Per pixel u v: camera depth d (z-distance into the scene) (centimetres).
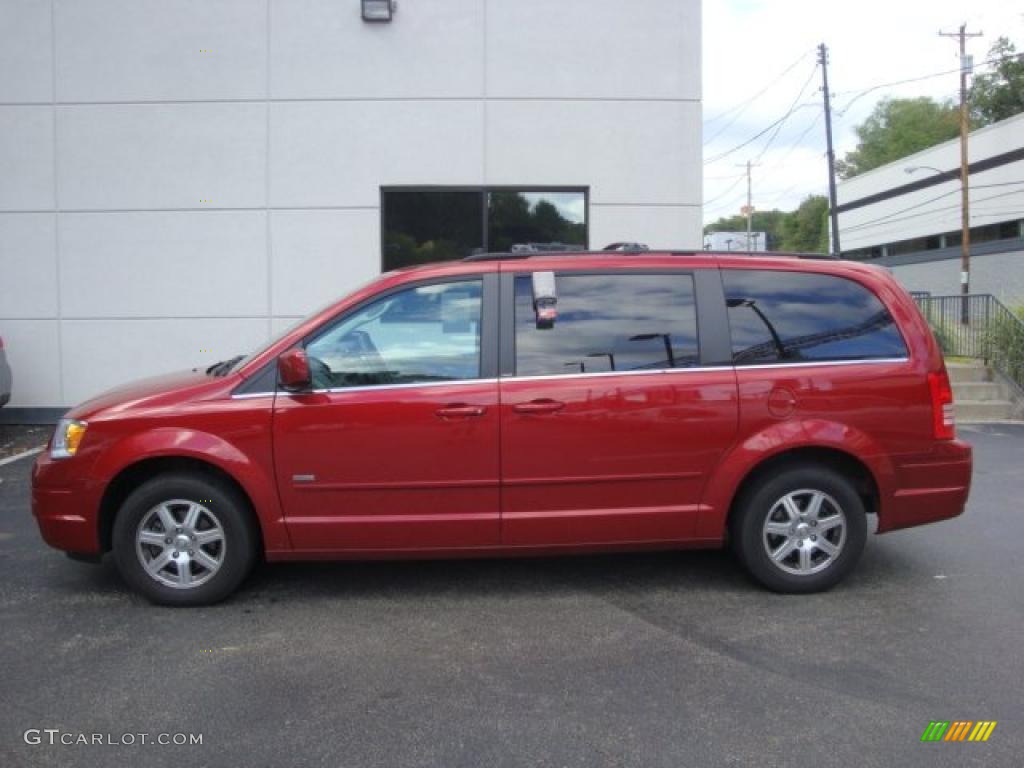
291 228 1012
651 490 466
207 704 358
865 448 468
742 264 485
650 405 461
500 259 478
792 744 324
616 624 443
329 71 1002
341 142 1009
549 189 1023
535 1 1005
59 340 1015
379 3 989
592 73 1011
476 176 1014
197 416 450
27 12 988
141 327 1016
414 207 1022
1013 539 593
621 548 473
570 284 474
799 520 477
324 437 450
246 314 1018
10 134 998
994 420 1159
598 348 466
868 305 484
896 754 317
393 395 452
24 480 776
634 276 478
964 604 469
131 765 312
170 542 462
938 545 580
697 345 470
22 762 314
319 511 455
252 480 449
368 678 382
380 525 456
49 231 1006
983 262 3734
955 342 1405
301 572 529
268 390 454
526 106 1012
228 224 1010
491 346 462
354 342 462
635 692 367
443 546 462
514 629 438
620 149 1017
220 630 436
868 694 363
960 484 481
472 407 453
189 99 1000
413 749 322
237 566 463
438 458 454
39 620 450
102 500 457
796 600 476
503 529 461
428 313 466
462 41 1004
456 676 383
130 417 453
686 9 1009
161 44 995
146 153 1002
